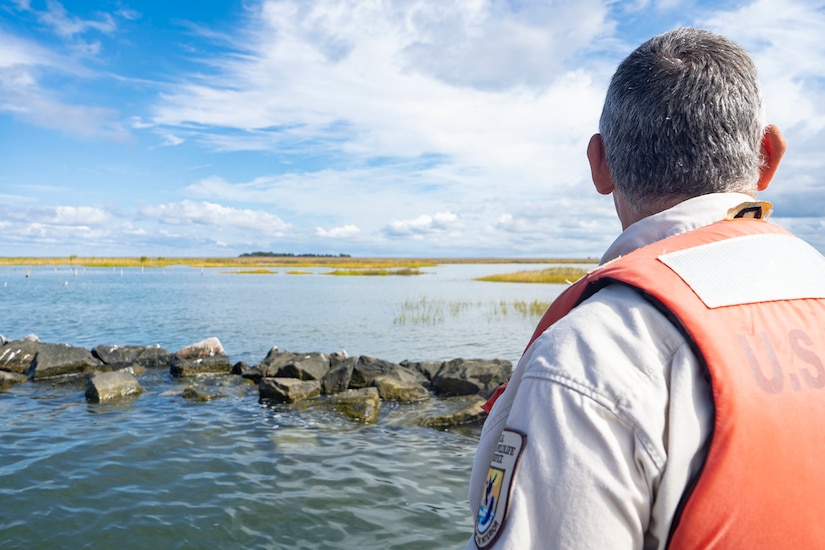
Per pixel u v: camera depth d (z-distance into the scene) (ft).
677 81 3.61
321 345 62.08
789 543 2.65
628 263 3.31
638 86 3.77
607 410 2.81
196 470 22.56
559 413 2.87
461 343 64.08
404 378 39.22
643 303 3.07
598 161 4.33
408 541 16.99
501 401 3.45
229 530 17.56
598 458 2.75
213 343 47.91
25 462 23.18
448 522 18.28
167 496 19.99
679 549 2.68
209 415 31.40
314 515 18.65
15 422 29.50
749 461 2.67
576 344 3.04
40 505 19.11
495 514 2.89
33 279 239.71
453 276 288.92
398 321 85.15
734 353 2.87
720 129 3.55
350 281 229.45
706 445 2.73
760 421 2.73
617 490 2.69
